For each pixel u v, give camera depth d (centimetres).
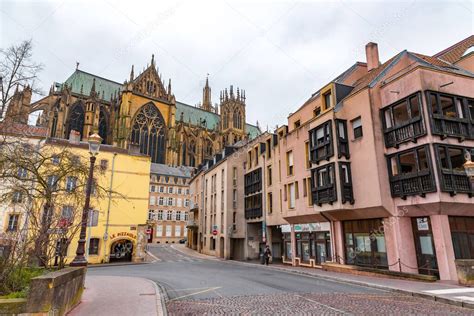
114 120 7075
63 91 6475
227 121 9319
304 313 861
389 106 1833
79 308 894
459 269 1312
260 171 3338
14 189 1423
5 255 958
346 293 1205
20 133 1544
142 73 7694
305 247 2466
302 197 2381
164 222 7212
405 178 1667
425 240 1627
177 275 1912
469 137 1634
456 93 1716
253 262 3078
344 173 1941
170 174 7456
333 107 2047
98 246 3209
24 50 1459
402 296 1138
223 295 1173
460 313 868
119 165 3519
